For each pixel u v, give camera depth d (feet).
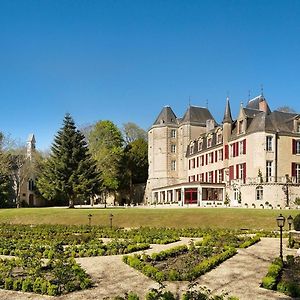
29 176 249.75
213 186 193.98
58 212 144.66
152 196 258.78
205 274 45.47
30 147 266.98
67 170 177.99
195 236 85.76
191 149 249.75
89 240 76.28
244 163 180.55
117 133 282.36
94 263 53.67
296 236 67.97
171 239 76.84
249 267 49.55
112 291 38.42
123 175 265.95
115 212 135.74
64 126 182.91
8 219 138.31
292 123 179.63
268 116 181.57
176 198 220.43
